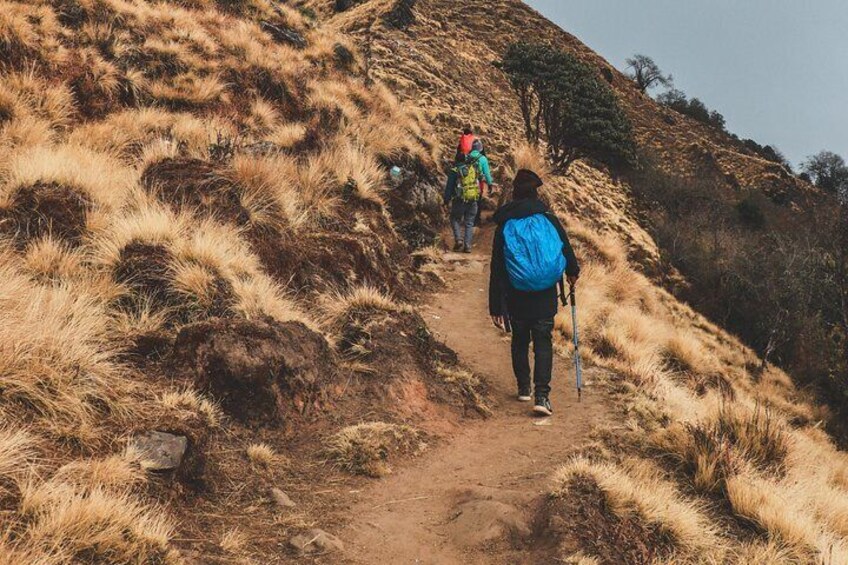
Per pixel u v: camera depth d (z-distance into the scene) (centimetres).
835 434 2194
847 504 572
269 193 812
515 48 2506
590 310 960
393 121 1533
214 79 1314
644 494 442
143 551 314
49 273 575
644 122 7062
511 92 3406
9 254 585
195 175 764
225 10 1736
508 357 770
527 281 596
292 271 737
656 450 546
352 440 498
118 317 550
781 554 435
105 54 1230
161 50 1316
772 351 2748
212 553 347
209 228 675
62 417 394
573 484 438
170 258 605
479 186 1234
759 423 621
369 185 1067
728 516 480
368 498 445
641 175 4009
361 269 823
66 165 717
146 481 373
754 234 4206
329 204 937
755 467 561
